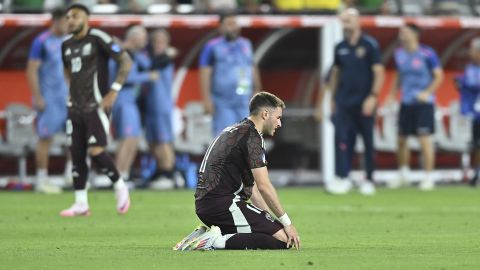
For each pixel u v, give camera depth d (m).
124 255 30.27
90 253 31.02
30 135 68.44
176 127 71.81
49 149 66.44
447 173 78.00
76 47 44.78
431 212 49.78
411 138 75.88
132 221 44.03
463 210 51.06
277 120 31.09
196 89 72.62
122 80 44.84
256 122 31.06
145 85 66.94
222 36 64.12
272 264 27.94
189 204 54.44
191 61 72.56
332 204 54.97
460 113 74.25
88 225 41.97
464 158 77.56
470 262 28.95
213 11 70.25
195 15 70.00
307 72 75.19
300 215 47.69
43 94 63.25
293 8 72.50
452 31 74.88
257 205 31.91
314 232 39.47
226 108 64.00
